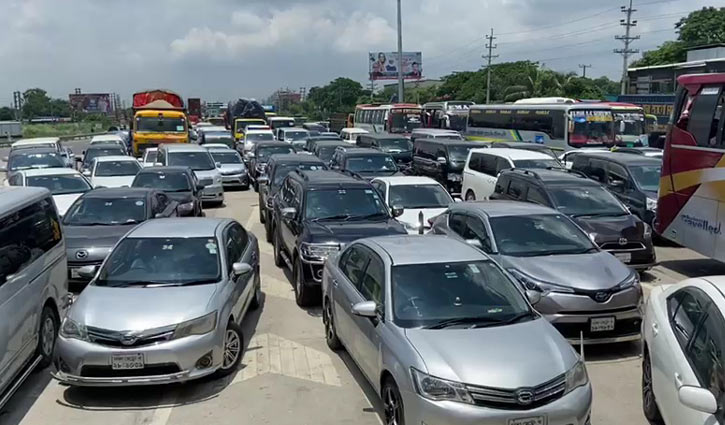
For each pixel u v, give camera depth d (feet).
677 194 39.78
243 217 62.85
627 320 26.27
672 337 17.70
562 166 56.44
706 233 37.11
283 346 27.89
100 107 462.60
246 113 170.19
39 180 55.47
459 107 136.98
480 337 19.22
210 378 24.49
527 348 18.71
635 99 145.28
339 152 68.74
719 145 36.04
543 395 17.40
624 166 51.44
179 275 25.89
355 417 21.31
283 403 22.39
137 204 40.68
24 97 434.30
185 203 52.54
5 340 21.34
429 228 40.68
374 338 20.80
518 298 21.79
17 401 22.80
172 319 22.66
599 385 23.70
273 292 36.42
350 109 344.49
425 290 21.34
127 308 23.20
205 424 20.94
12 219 23.48
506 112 98.89
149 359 22.07
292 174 44.19
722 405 14.20
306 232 34.14
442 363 17.90
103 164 70.13
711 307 16.31
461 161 69.67
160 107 113.39
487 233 31.14
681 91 39.70
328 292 27.09
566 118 83.20
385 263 22.44
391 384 19.38
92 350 21.97
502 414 16.99
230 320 24.91
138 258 26.68
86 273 27.55
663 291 20.15
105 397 22.98
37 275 24.67
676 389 16.69
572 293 25.99
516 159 55.93
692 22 213.66
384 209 37.96
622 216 39.40
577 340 25.85
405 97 295.48
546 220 31.91
